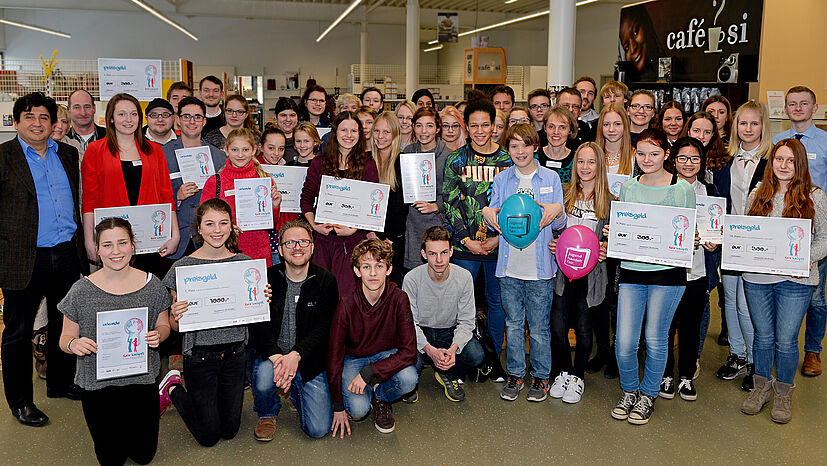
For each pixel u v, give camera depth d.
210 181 3.53
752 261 3.04
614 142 3.64
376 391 3.17
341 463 2.79
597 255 3.21
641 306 3.18
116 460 2.65
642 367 3.94
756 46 6.47
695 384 3.68
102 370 2.47
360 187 3.56
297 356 2.86
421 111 3.84
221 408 2.92
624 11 8.46
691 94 6.84
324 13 20.31
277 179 3.86
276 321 3.01
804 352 4.18
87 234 3.31
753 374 3.54
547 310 3.40
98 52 22.89
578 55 18.81
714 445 2.94
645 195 3.13
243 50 24.41
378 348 3.11
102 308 2.58
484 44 11.62
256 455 2.86
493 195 3.45
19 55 22.17
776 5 6.45
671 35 7.65
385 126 3.71
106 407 2.59
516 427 3.14
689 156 3.21
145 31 23.28
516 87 14.12
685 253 2.97
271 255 3.80
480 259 3.63
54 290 3.23
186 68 7.46
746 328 3.58
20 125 2.99
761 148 3.64
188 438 3.01
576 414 3.29
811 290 3.09
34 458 2.79
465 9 21.03
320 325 2.98
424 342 3.27
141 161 3.40
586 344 3.45
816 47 6.79
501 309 3.68
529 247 3.31
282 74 23.97
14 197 3.00
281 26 24.66
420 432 3.09
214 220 2.76
